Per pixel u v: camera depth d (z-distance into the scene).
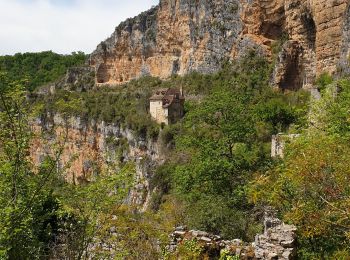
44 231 14.92
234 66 72.56
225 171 24.98
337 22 52.06
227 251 12.06
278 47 64.69
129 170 15.27
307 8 57.50
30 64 140.75
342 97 24.14
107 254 14.38
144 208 50.19
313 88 48.91
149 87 89.88
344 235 12.49
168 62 92.12
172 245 14.46
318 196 13.21
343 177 12.78
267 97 56.72
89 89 109.81
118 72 106.06
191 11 85.56
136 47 101.12
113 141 76.50
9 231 11.96
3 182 12.64
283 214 14.35
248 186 20.83
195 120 29.52
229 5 75.69
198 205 20.92
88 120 83.06
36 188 12.96
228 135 26.55
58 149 14.19
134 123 71.62
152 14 99.50
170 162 49.97
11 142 12.71
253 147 28.88
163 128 66.94
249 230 17.53
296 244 12.98
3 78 13.27
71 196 14.48
